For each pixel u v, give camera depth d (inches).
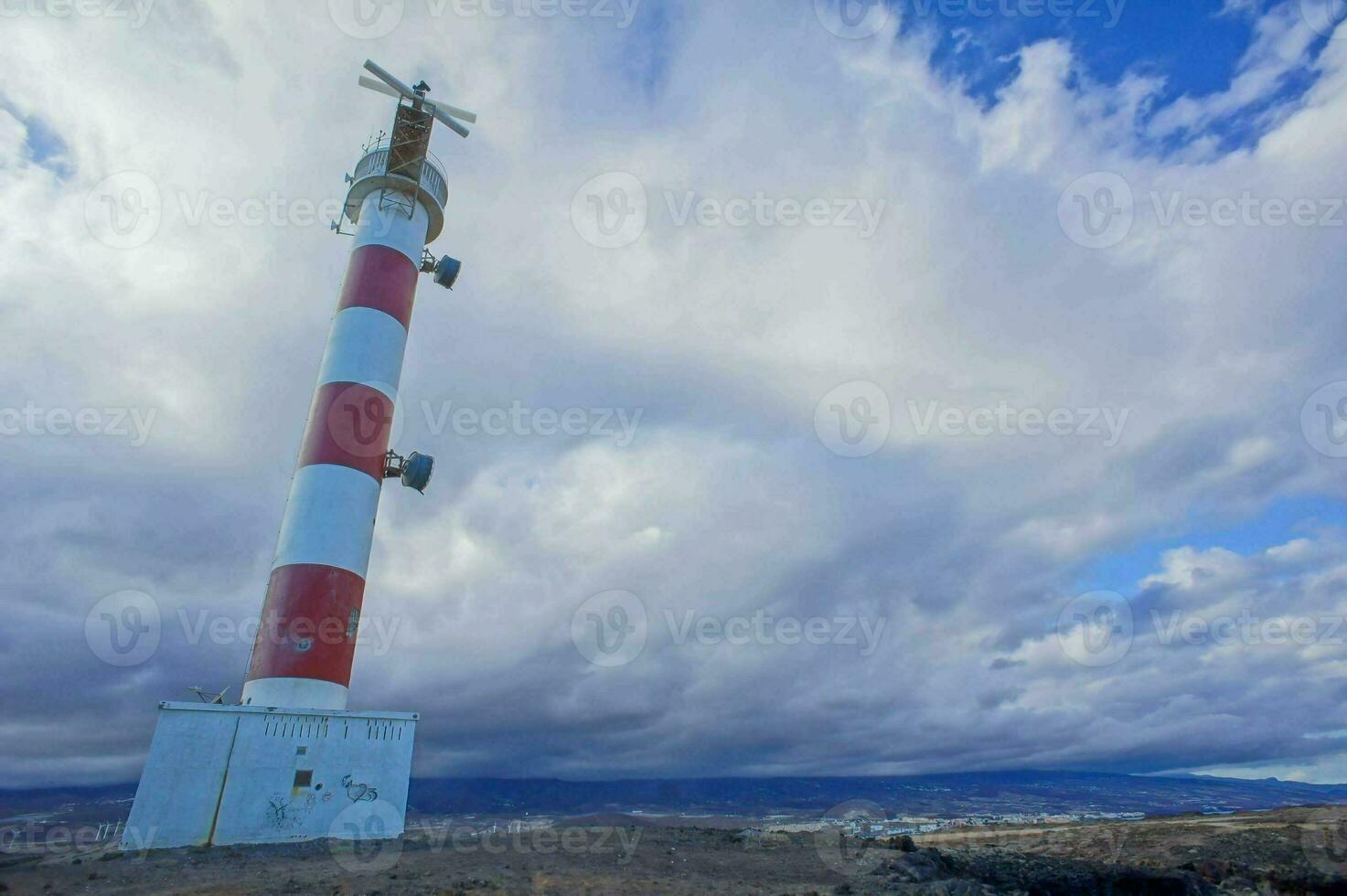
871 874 846.5
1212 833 1143.0
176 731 1059.9
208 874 831.7
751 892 732.7
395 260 1601.9
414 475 1475.1
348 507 1362.0
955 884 783.1
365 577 1375.5
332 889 729.0
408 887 732.0
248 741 1097.4
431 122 1738.4
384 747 1190.3
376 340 1505.9
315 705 1211.2
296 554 1305.4
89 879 809.5
